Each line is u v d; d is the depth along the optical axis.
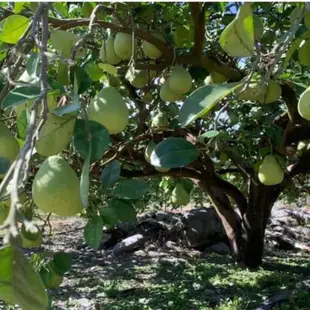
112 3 1.72
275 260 6.20
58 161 0.70
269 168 1.96
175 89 1.55
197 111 0.78
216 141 2.21
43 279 1.01
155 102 2.07
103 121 0.83
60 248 7.40
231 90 0.79
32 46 0.90
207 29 2.68
